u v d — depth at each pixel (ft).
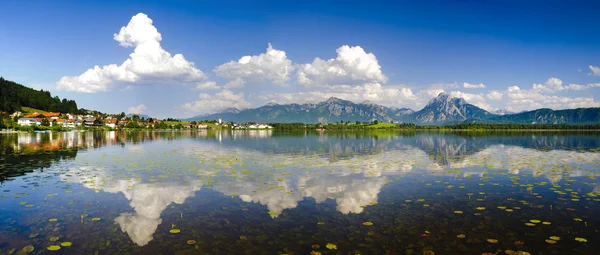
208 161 127.54
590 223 49.98
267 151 175.63
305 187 77.46
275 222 51.88
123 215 55.47
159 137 360.69
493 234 45.96
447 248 41.47
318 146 215.72
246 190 74.13
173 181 84.43
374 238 45.01
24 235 46.06
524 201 63.31
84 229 48.52
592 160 128.88
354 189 75.15
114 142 251.19
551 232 46.44
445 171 101.40
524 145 225.56
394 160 131.54
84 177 89.97
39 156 143.02
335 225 50.31
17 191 72.54
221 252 40.75
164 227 49.55
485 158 138.00
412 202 63.36
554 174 94.27
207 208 59.72
